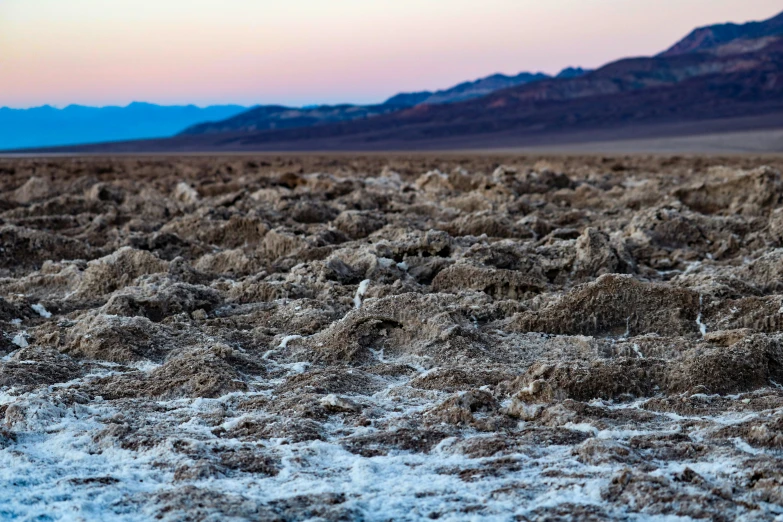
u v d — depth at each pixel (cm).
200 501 541
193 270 1330
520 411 730
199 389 814
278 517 522
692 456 625
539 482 578
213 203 2316
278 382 861
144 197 2458
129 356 927
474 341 966
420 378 845
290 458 627
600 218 1980
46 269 1391
